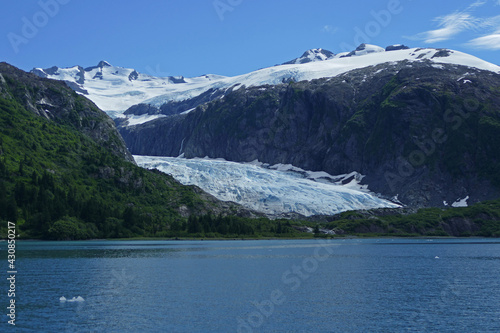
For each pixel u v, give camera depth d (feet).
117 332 267.18
